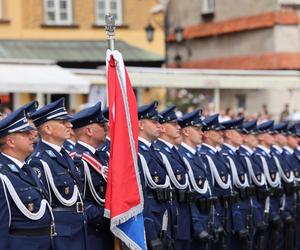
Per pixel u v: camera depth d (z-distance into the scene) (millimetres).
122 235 7980
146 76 24359
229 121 11109
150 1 29641
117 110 8094
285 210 12133
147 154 9109
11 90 21156
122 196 7887
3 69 21750
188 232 9633
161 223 9133
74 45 28359
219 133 10711
